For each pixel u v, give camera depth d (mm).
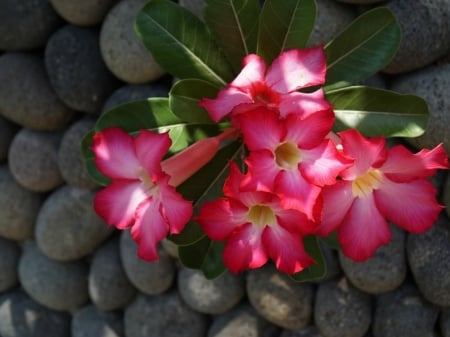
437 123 760
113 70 833
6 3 842
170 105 655
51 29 862
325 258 847
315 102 615
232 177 608
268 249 632
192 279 902
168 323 928
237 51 683
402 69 770
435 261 808
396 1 757
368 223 635
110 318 970
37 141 905
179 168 650
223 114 616
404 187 634
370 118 667
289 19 667
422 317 839
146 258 635
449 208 793
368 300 862
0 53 904
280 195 600
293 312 874
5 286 1008
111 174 643
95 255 947
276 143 602
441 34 753
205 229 632
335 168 598
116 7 821
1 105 887
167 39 688
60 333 998
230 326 914
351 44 676
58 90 856
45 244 933
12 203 942
